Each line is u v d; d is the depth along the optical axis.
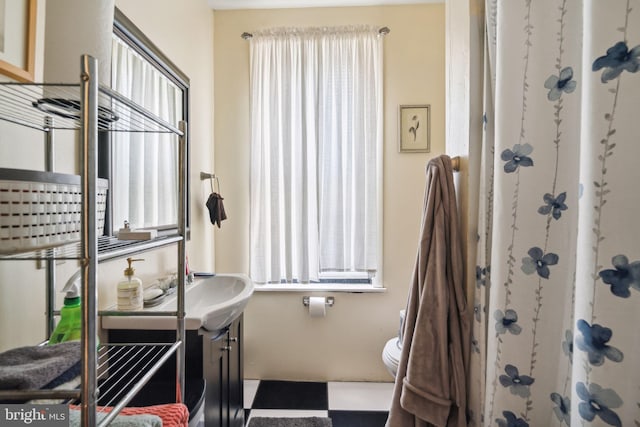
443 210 1.07
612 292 0.56
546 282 0.77
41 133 0.79
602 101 0.56
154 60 1.35
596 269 0.57
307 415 1.80
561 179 0.75
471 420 0.99
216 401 1.22
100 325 1.02
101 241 0.76
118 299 1.01
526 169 0.78
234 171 2.13
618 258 0.56
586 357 0.58
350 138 2.05
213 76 2.12
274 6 2.08
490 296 0.86
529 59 0.77
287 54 2.05
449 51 1.30
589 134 0.58
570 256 0.74
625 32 0.55
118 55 1.13
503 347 0.81
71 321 0.69
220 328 1.21
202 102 1.93
